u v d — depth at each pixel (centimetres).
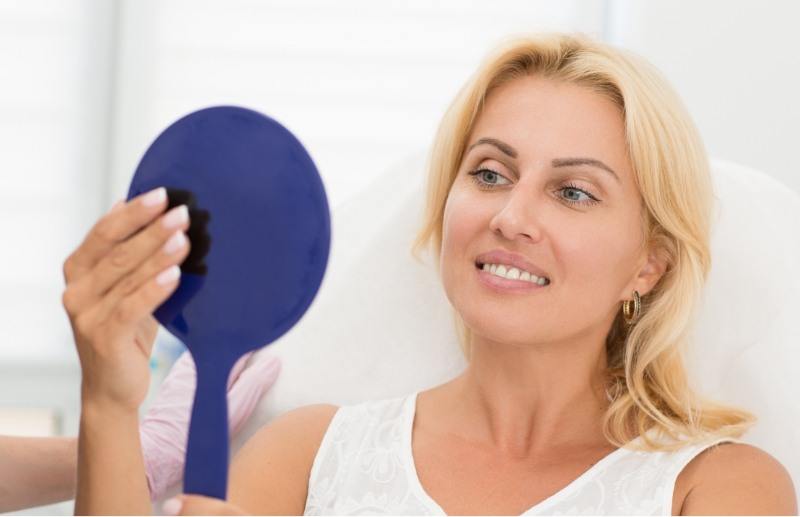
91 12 328
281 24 332
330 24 333
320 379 192
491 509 150
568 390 156
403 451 159
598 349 158
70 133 329
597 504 148
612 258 149
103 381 111
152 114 331
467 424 161
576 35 160
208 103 332
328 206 109
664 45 282
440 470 156
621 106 153
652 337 159
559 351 154
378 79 334
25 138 327
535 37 156
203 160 108
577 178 148
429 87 335
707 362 182
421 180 211
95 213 330
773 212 192
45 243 328
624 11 303
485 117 157
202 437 108
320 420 169
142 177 110
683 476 149
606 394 161
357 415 168
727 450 151
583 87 153
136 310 105
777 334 181
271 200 108
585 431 157
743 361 181
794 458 173
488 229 147
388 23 334
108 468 114
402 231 200
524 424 157
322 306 198
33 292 327
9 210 327
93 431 114
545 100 152
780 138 274
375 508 155
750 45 276
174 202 108
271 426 170
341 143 334
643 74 153
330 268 204
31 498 165
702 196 158
